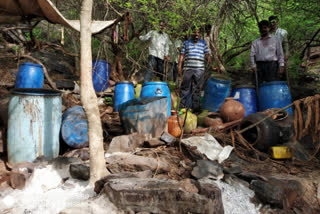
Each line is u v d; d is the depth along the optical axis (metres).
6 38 6.68
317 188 2.42
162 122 3.45
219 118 4.07
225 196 2.19
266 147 3.25
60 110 3.03
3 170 2.64
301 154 3.22
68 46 8.30
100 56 6.46
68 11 5.95
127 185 1.91
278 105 4.21
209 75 4.88
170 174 2.52
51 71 6.81
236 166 2.63
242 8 5.89
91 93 2.27
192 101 4.70
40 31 7.80
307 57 7.51
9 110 2.71
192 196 1.79
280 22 5.99
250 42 6.15
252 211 2.09
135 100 3.44
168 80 5.39
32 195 2.18
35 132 2.69
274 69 4.63
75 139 3.12
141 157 2.63
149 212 1.82
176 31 4.89
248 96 4.50
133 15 5.38
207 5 4.68
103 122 4.05
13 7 3.30
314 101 2.96
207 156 2.96
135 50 6.34
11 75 5.73
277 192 2.13
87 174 2.39
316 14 5.62
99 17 5.56
